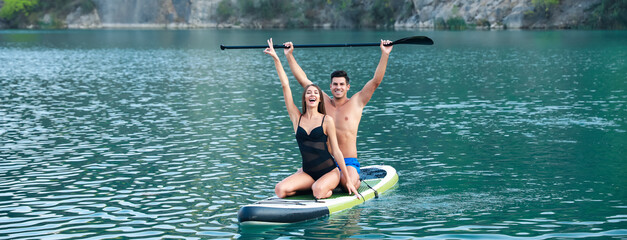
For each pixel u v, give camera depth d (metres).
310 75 26.59
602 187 8.30
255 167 9.71
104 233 6.79
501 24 75.44
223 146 11.32
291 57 8.39
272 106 16.47
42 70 29.22
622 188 8.23
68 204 7.86
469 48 42.16
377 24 92.12
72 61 35.31
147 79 24.55
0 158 10.48
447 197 7.98
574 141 11.30
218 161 10.13
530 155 10.27
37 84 22.92
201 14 107.75
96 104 17.25
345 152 8.40
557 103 16.17
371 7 92.25
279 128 13.10
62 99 18.44
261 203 7.34
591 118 13.75
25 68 30.45
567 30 67.44
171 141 11.84
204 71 28.09
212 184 8.75
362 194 7.93
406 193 8.19
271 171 9.45
